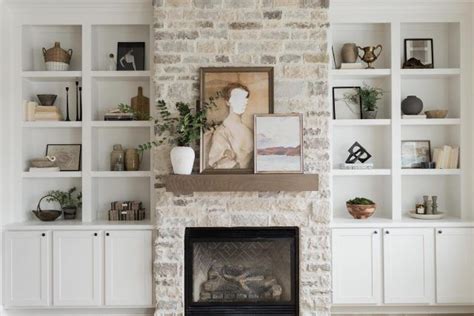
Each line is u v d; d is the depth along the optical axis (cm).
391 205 478
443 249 457
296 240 448
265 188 432
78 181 505
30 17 478
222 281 455
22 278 454
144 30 506
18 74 479
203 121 438
